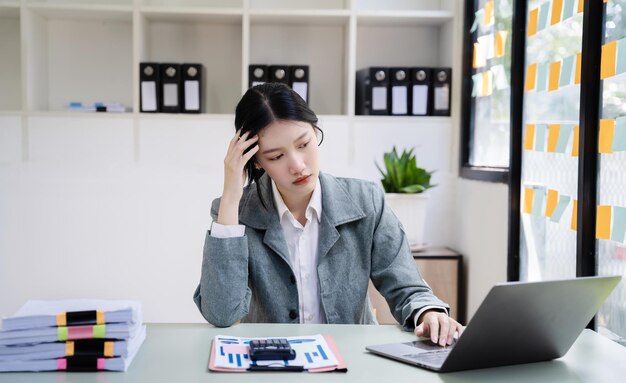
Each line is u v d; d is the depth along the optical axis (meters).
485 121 3.31
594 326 2.19
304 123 1.64
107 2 3.75
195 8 3.52
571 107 2.37
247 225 1.77
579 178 2.19
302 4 3.87
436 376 1.29
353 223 1.82
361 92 3.79
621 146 2.01
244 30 3.53
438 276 3.36
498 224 2.99
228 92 3.85
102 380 1.24
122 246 3.61
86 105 3.59
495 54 3.16
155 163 3.58
